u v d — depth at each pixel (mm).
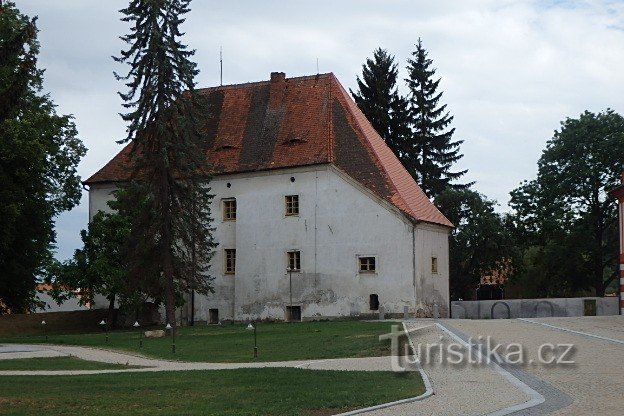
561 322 37562
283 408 16234
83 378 22828
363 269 52938
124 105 45031
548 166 71875
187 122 45844
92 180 61000
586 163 69625
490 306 54531
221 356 30688
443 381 19594
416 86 80688
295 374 22062
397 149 76688
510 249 69250
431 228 54531
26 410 16609
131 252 45875
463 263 69938
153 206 45375
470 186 80188
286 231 55312
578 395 16797
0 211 51312
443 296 55906
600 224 70062
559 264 70188
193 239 47125
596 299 52750
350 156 54625
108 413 16109
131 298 52562
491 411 15078
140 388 19906
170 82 45062
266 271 55812
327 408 16156
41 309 69875
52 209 58469
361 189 53062
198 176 47156
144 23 44500
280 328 43375
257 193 56531
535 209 73750
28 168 53531
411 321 42406
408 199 53406
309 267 54406
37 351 35469
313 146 55500
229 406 16672
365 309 52438
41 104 56344
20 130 51312
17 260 56062
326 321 50469
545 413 14695
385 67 76250
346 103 57938
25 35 21188
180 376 22656
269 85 60938
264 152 56969
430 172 78875
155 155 45281
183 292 53750
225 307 57156
